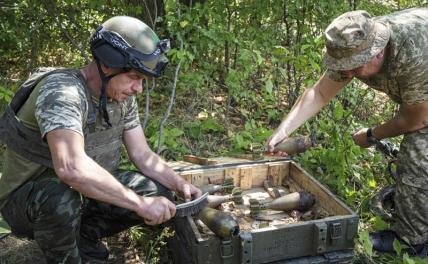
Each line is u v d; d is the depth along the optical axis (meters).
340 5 4.54
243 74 4.44
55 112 2.14
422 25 2.71
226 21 4.90
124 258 2.89
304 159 3.75
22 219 2.41
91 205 2.67
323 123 3.86
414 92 2.75
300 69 4.23
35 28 4.80
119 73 2.28
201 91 4.68
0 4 4.78
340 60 2.63
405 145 2.96
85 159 2.17
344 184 3.52
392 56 2.69
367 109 4.74
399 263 2.84
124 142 2.80
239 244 2.51
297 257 2.69
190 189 2.76
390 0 5.26
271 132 3.95
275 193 3.19
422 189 2.89
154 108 4.60
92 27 5.08
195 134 4.23
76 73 2.33
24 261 2.80
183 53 3.92
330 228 2.66
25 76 4.97
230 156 3.57
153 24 4.14
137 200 2.32
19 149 2.36
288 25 4.88
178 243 2.76
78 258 2.47
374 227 3.11
